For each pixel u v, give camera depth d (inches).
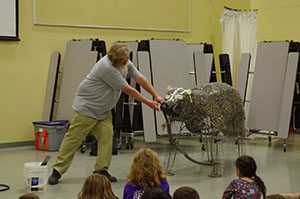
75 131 193.3
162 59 283.1
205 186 193.0
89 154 261.9
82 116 191.5
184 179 205.2
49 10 294.5
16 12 279.9
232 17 339.3
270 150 277.3
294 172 219.6
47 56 295.7
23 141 289.6
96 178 111.0
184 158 251.8
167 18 344.2
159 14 340.2
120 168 224.1
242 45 339.6
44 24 293.0
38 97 293.4
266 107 291.6
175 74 285.3
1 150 273.7
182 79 287.1
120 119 268.1
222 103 205.5
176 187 190.9
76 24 304.5
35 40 291.0
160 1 339.9
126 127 281.9
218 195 178.9
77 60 285.4
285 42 289.1
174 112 201.8
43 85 295.0
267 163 240.1
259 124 293.4
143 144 296.2
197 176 211.0
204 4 363.9
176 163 238.7
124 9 323.6
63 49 300.8
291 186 193.8
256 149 280.5
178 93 199.9
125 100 279.4
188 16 355.3
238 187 131.7
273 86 290.2
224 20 337.7
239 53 340.8
